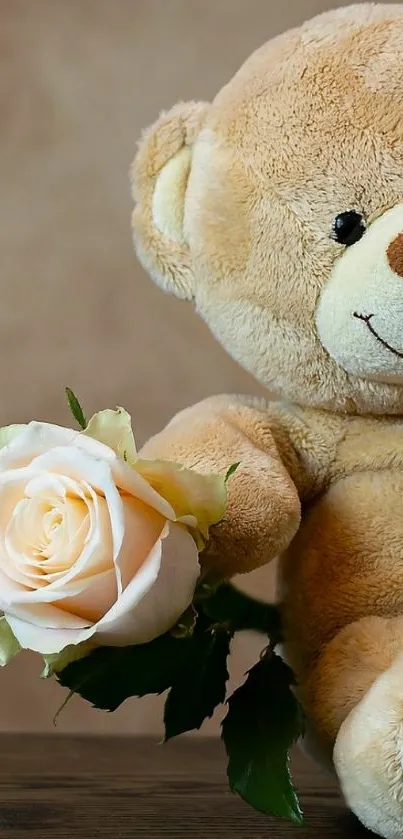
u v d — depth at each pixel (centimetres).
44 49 104
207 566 55
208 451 56
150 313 101
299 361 58
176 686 56
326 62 57
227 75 102
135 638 52
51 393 100
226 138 59
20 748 78
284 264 57
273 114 58
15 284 102
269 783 53
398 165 56
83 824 56
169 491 52
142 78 103
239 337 59
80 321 101
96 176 102
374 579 58
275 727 54
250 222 58
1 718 96
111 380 100
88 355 101
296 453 60
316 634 58
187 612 53
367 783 51
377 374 57
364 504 58
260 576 90
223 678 57
